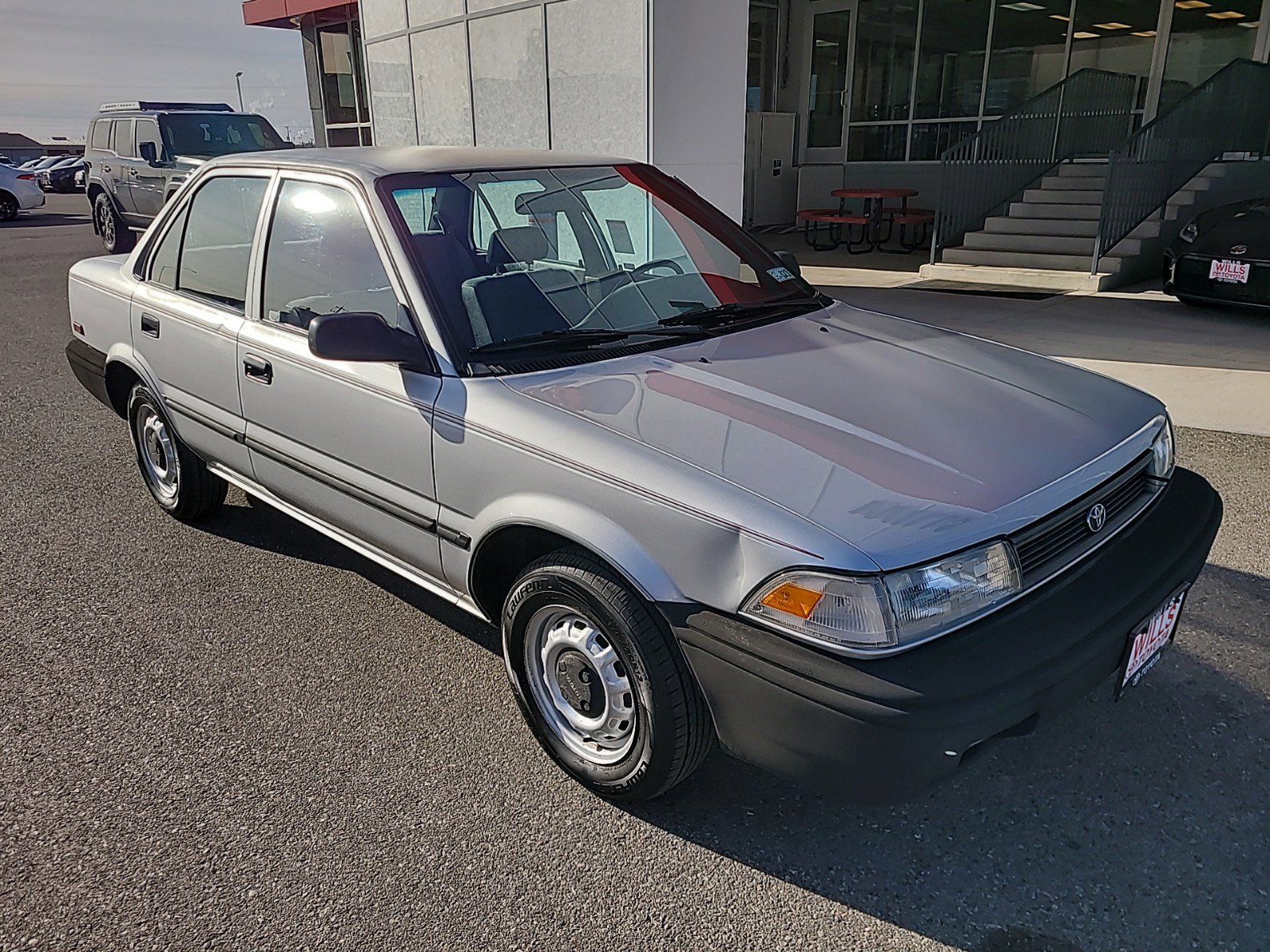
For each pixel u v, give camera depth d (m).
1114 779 2.58
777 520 2.00
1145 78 12.77
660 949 2.05
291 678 3.11
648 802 2.52
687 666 2.21
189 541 4.20
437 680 3.10
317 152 3.38
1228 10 11.87
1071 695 2.08
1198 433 5.19
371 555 3.16
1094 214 10.73
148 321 3.91
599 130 7.96
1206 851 2.32
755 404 2.44
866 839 2.38
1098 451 2.39
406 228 2.83
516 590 2.52
